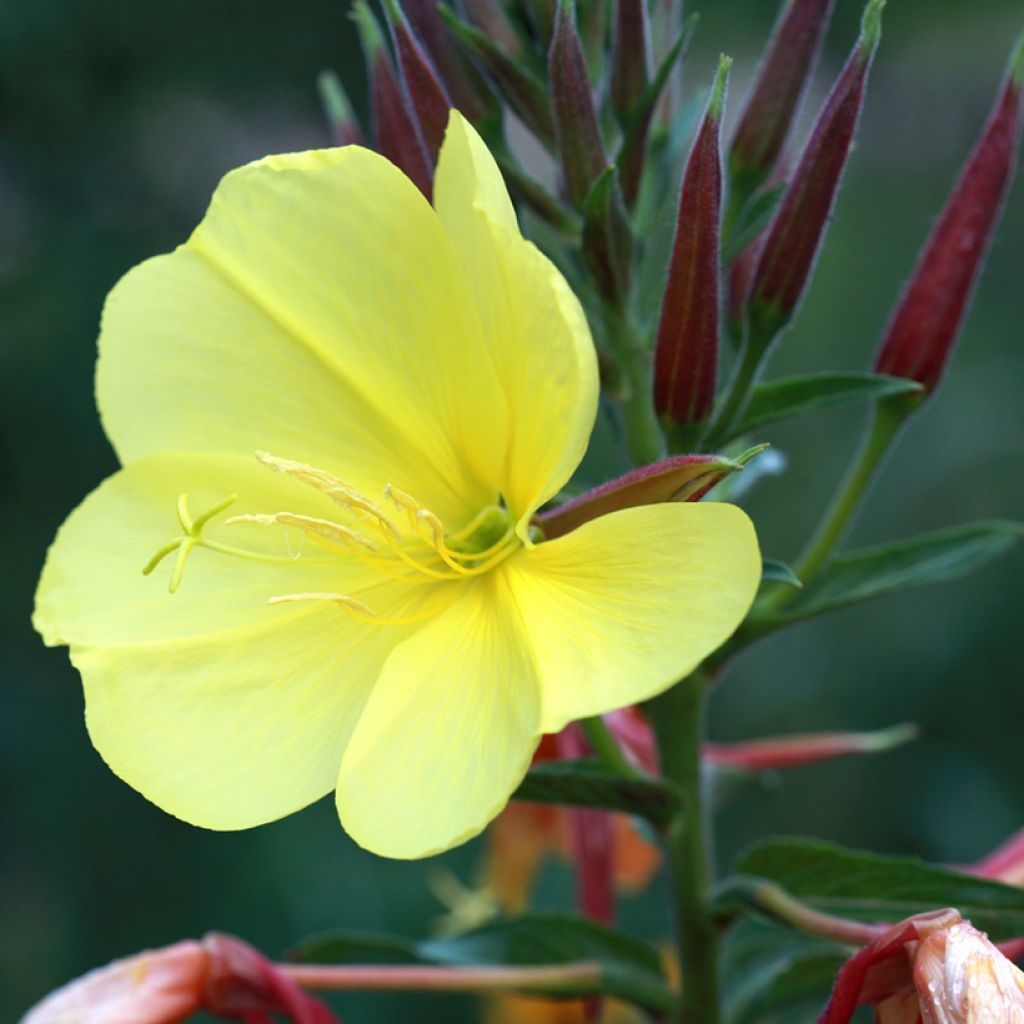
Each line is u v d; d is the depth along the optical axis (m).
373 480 0.41
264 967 0.43
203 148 1.09
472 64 0.44
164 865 0.86
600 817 0.47
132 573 0.41
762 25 1.10
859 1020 0.64
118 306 0.41
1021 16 1.18
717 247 0.41
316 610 0.41
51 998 0.42
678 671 0.38
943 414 0.95
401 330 0.41
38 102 1.03
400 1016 0.76
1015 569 0.89
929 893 0.42
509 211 0.39
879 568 0.43
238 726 0.40
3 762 0.88
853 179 1.17
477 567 0.40
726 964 0.45
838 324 1.06
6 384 0.95
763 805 0.86
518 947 0.44
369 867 0.82
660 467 0.39
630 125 0.43
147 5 1.04
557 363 0.39
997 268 1.04
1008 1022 0.38
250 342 0.41
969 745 0.86
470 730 0.39
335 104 0.45
